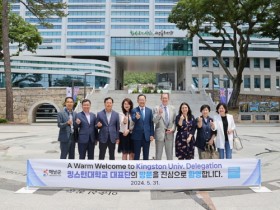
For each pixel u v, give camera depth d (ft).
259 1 106.42
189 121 23.71
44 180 20.95
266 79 230.27
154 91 162.91
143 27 227.81
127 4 228.63
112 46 228.02
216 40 221.66
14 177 25.21
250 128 88.17
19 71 188.24
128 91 165.07
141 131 24.35
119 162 20.65
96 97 136.26
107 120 24.36
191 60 224.74
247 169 21.17
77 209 17.15
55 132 72.08
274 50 225.56
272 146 46.62
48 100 139.85
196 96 138.62
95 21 227.61
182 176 20.66
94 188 20.68
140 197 19.38
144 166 20.66
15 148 43.78
